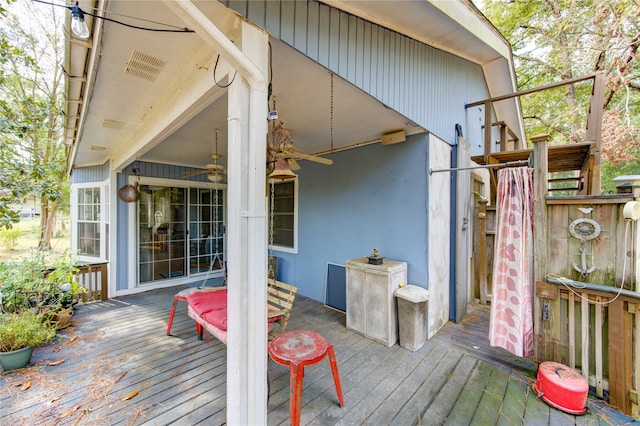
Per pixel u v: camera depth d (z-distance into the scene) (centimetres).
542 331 234
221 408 196
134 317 368
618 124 660
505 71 448
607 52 654
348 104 245
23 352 246
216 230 604
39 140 663
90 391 214
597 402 203
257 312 153
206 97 191
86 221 580
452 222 360
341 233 401
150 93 248
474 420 185
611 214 208
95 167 560
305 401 203
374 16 214
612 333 201
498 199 262
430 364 253
